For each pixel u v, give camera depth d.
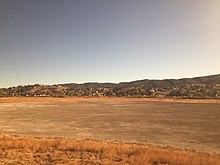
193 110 66.19
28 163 15.66
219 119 47.31
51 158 17.05
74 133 34.69
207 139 29.58
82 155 18.14
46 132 35.69
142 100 131.50
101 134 33.78
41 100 134.50
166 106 82.69
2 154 17.91
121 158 17.48
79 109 75.69
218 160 16.67
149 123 43.84
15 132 35.59
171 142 28.09
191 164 15.91
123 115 57.31
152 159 17.02
